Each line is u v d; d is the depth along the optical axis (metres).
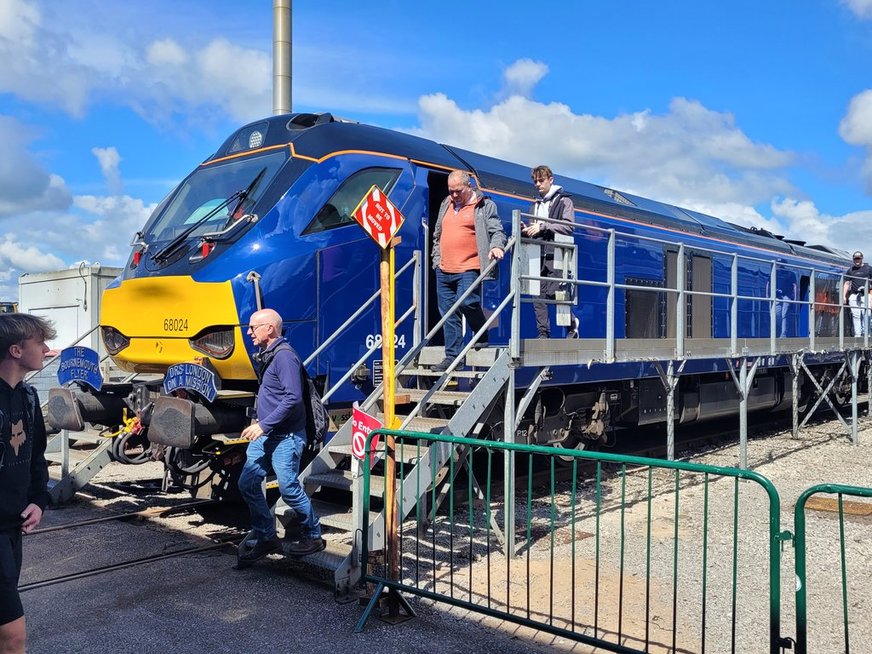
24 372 3.04
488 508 4.48
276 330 5.06
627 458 3.75
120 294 6.89
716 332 11.67
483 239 6.16
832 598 4.97
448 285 6.46
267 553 5.22
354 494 4.83
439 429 5.34
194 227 6.75
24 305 14.64
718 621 4.54
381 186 7.04
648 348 7.56
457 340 6.39
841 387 15.41
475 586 5.09
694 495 8.04
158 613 4.58
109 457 7.43
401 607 4.66
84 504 7.47
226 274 6.08
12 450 2.95
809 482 8.74
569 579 5.25
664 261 10.52
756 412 15.23
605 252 9.47
